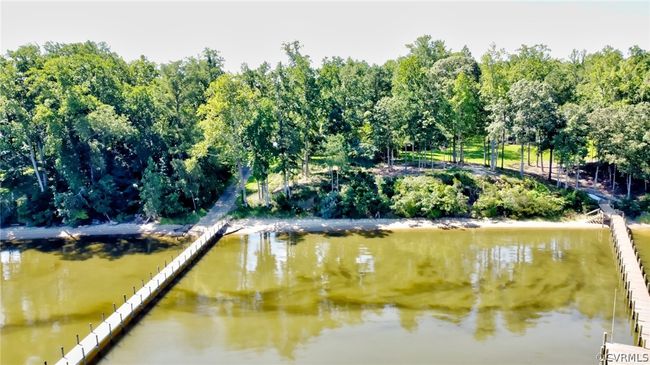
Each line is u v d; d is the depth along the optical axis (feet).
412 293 131.13
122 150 219.20
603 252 161.58
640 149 190.90
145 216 203.21
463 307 122.01
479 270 146.82
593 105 212.23
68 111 192.34
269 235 187.52
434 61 334.85
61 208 195.93
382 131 215.31
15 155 215.31
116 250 172.96
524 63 256.73
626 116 193.47
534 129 205.26
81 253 170.19
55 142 191.72
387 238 180.34
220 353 102.06
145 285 131.64
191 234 189.06
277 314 120.16
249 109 198.29
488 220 196.85
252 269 152.25
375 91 254.27
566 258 156.15
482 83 248.32
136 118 217.77
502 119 210.18
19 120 193.88
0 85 190.29
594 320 113.70
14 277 148.15
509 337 106.42
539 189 205.26
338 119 208.44
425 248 168.76
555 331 108.78
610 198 207.41
